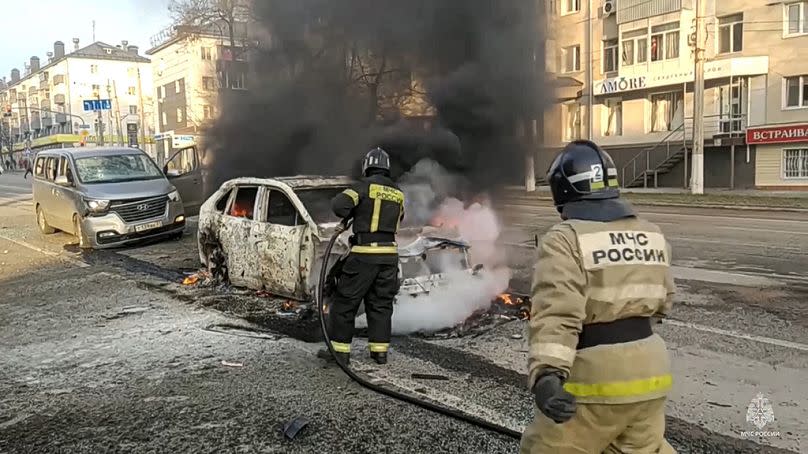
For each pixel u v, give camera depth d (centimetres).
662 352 219
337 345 469
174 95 4869
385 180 482
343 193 463
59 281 836
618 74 2692
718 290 693
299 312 623
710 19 2409
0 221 1594
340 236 614
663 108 2634
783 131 2236
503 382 435
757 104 2331
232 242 714
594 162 222
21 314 663
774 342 508
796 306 618
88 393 430
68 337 570
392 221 477
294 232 633
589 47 2802
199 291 738
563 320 205
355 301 466
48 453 342
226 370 470
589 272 209
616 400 208
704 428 357
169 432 365
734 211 1667
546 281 210
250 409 395
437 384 432
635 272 212
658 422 220
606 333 212
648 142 2652
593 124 2830
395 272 480
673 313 602
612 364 209
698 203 1858
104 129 7369
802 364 456
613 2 2681
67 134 7544
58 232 1330
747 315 589
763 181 2342
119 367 483
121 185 1115
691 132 2491
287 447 343
